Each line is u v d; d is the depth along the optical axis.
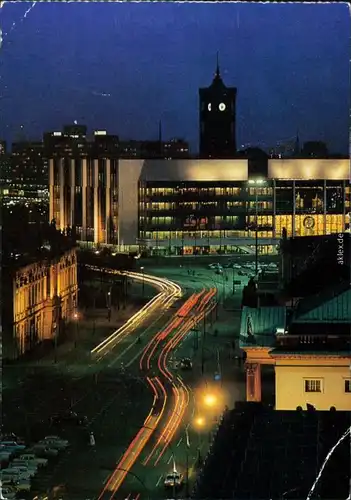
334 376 100.38
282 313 116.50
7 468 107.75
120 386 153.00
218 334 196.25
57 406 140.50
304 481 64.50
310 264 130.75
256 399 111.88
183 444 118.69
